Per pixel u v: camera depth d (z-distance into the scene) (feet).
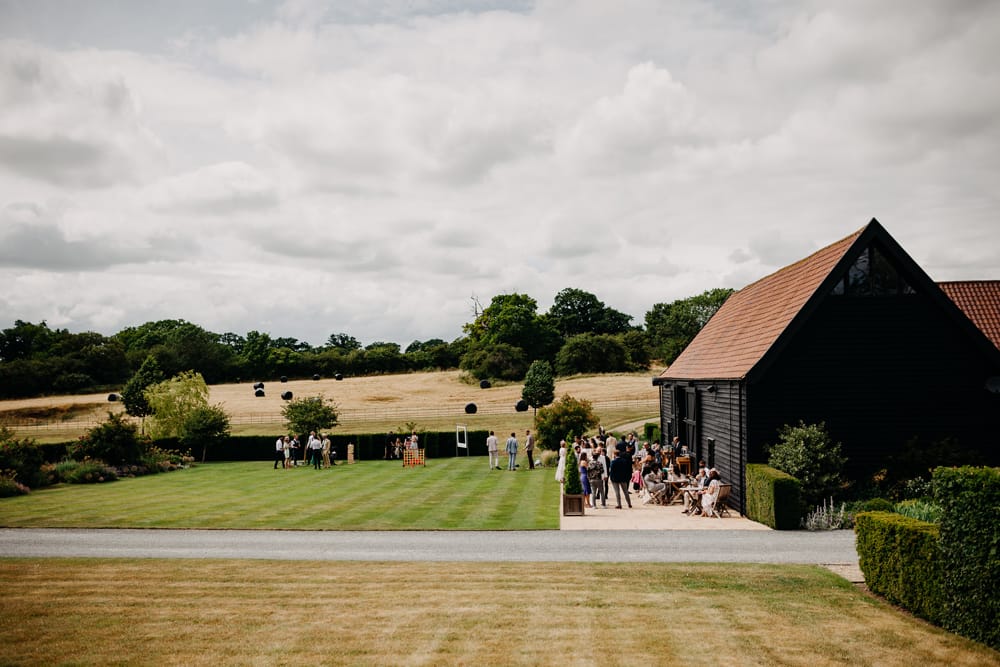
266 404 232.94
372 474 104.58
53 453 120.88
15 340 350.02
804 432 61.72
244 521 62.13
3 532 57.72
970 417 65.00
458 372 311.06
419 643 28.99
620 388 225.35
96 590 38.11
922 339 65.36
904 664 26.40
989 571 28.27
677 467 83.61
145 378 159.43
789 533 54.85
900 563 34.12
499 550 49.11
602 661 26.81
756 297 88.53
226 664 26.86
